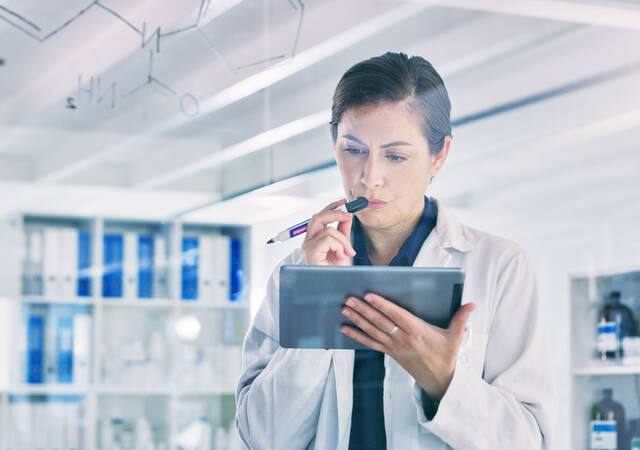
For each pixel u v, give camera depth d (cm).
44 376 202
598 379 268
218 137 178
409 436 143
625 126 211
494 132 209
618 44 205
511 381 141
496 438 136
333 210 149
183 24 177
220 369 193
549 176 227
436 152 156
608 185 233
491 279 148
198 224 184
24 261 197
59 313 201
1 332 201
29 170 187
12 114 184
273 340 151
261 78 176
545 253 250
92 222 195
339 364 143
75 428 205
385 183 152
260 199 172
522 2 193
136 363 200
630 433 264
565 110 211
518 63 201
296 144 173
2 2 174
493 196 219
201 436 198
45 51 180
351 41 178
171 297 190
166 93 180
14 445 201
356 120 154
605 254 252
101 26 178
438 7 185
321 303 132
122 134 183
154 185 183
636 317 266
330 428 143
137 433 200
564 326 266
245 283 173
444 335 130
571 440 261
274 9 177
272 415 143
